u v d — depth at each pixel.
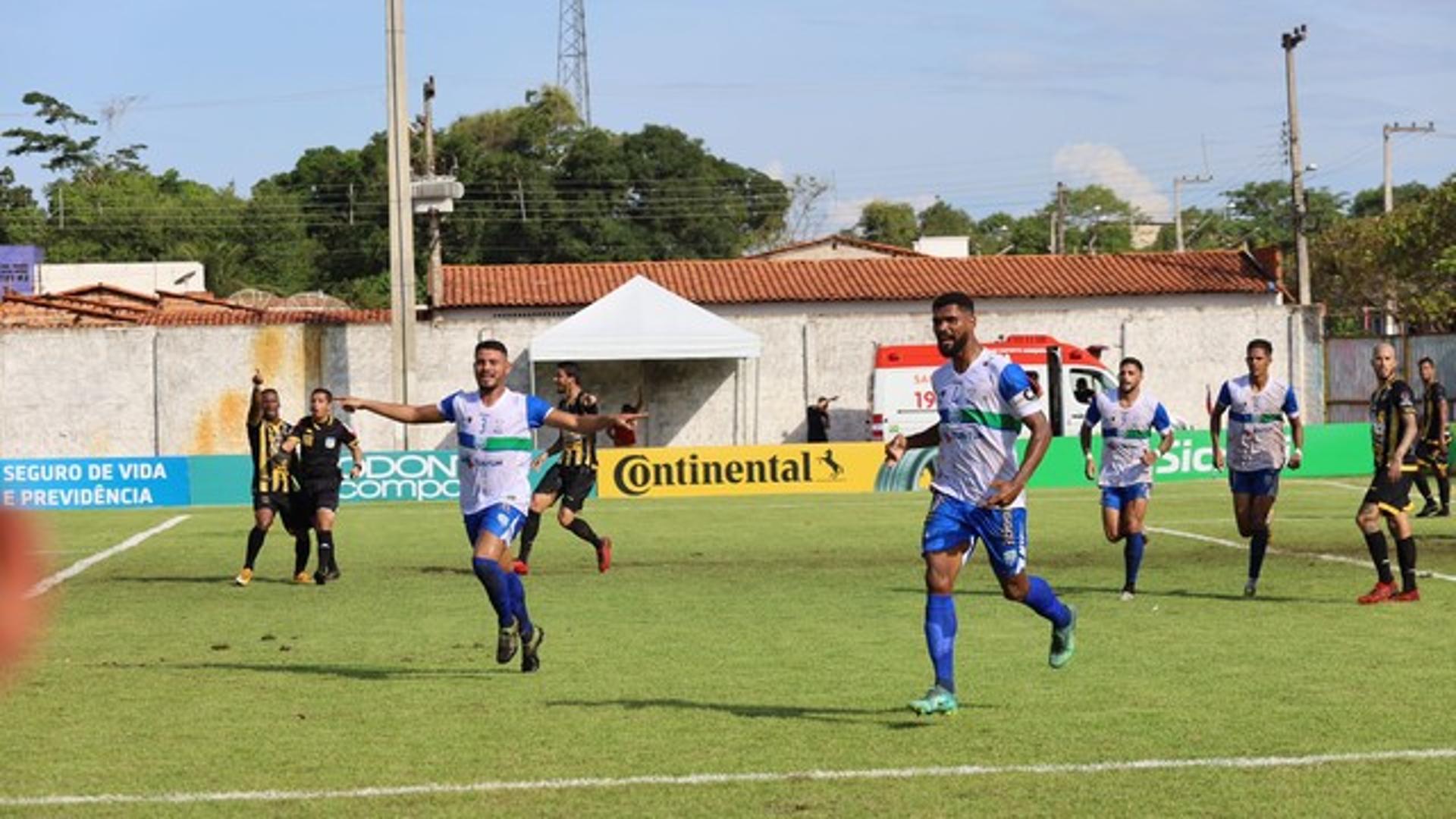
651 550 22.53
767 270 52.38
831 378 46.69
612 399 46.00
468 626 14.49
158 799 7.52
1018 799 7.34
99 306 51.50
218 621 15.07
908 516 28.33
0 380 44.34
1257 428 15.86
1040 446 9.22
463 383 45.78
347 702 10.28
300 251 95.75
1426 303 60.88
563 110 98.62
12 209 95.88
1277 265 52.16
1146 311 47.59
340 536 25.48
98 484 34.09
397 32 39.97
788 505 31.39
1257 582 16.39
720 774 7.94
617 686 10.84
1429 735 8.80
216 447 44.97
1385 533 23.48
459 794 7.57
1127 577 15.91
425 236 88.62
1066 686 10.61
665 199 91.06
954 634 9.45
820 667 11.64
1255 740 8.68
